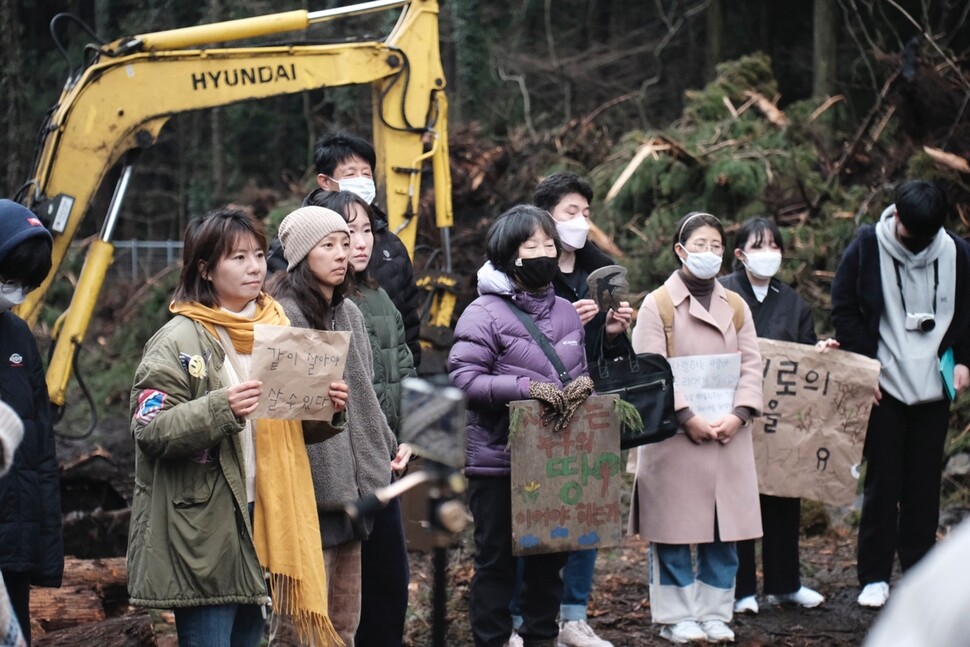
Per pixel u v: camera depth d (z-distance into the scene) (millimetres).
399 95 8602
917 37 11531
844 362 5711
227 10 23500
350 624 4031
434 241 11539
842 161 11266
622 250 11312
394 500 4227
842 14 21297
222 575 3420
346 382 4012
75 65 27094
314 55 8273
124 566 5859
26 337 3830
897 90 11109
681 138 11875
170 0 25328
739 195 10977
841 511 8031
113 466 8672
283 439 3652
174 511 3414
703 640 5340
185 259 3609
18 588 3797
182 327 3535
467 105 21625
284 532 3602
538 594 4691
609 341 5027
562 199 5242
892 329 5809
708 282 5449
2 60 17141
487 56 21844
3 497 3684
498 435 4602
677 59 24797
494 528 4621
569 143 12734
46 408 3873
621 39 24641
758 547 7266
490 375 4578
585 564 5172
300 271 3953
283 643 4062
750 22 24656
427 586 6328
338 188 5082
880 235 5820
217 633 3447
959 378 5848
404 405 2441
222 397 3299
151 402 3404
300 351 3465
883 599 5902
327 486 3898
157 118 7887
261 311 3668
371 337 4328
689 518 5273
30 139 18031
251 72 8094
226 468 3447
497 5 25453
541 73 23484
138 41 7801
